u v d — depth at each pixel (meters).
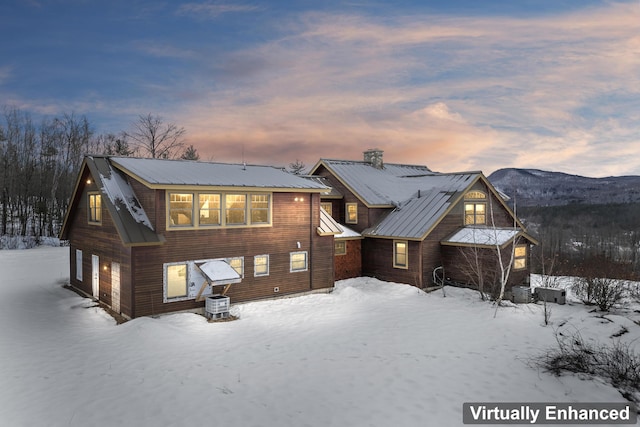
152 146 43.62
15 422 7.91
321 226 20.12
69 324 14.52
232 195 17.14
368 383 9.92
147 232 14.94
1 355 11.27
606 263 26.48
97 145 56.44
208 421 8.08
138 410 8.47
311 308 17.11
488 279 20.30
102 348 12.05
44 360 11.08
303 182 19.75
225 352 12.00
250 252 17.55
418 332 14.04
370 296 19.06
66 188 52.94
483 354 11.87
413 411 8.58
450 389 9.62
